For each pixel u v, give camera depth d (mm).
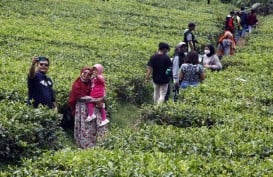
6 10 35281
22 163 12852
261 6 59344
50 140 14938
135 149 12391
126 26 35219
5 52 23844
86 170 10867
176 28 36812
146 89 22344
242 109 16547
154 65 19391
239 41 40312
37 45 26094
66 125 17500
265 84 20312
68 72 20578
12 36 27750
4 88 16891
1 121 13969
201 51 31281
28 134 14258
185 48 20422
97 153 11750
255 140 13086
